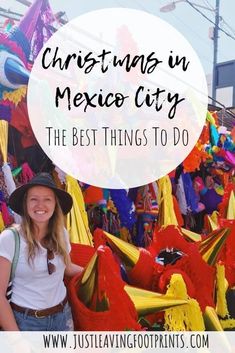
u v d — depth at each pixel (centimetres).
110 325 222
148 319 248
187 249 283
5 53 290
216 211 482
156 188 413
